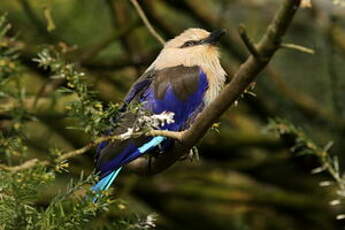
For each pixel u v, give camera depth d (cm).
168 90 823
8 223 522
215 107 585
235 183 1445
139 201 1466
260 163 1400
